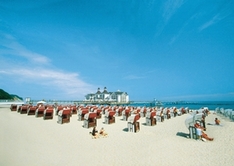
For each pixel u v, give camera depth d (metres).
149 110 30.05
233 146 9.91
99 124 19.28
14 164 6.71
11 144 9.41
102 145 10.46
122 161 7.66
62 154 8.50
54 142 10.79
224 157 8.09
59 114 19.47
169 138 12.24
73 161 7.57
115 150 9.40
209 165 7.16
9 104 54.94
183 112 34.88
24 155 7.91
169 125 18.50
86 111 22.16
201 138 11.63
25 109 29.03
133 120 14.92
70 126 17.30
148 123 18.61
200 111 26.56
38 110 24.53
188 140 11.60
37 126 16.50
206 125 17.80
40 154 8.27
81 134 13.59
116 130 15.64
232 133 13.49
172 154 8.63
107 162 7.52
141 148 9.78
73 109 30.45
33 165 6.84
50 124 18.25
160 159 7.91
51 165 6.98
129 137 12.73
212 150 9.23
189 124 13.60
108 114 19.78
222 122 20.27
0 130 12.60
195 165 7.17
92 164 7.26
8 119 19.83
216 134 13.33
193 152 8.93
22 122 18.50
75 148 9.72
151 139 12.03
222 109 31.25
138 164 7.29
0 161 6.80
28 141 10.46
